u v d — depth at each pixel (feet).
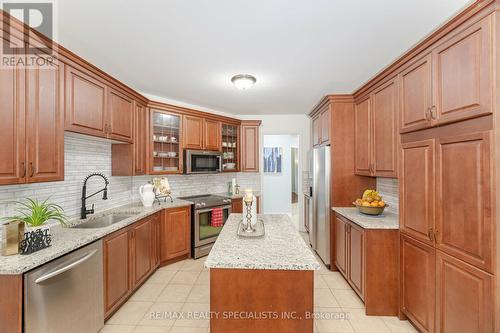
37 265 4.51
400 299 6.84
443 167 5.21
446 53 5.09
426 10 5.26
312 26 5.87
